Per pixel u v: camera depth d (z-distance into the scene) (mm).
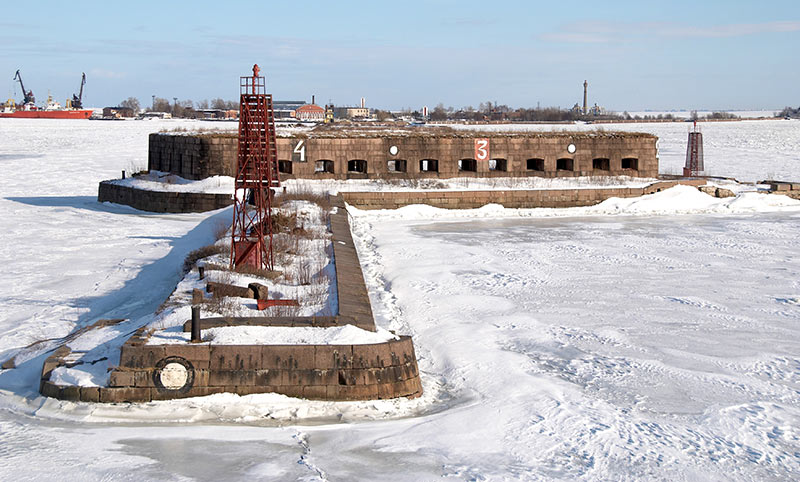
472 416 13414
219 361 13930
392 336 15289
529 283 23922
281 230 27219
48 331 18484
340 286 19391
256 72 21297
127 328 16656
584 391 14836
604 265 26781
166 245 30047
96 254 28438
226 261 22203
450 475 11008
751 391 14891
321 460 11469
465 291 22844
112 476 10648
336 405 13836
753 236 33250
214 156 41312
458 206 40875
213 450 11711
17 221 37094
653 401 14297
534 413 13562
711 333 18766
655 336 18500
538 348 17562
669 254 28938
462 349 17406
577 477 11047
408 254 28578
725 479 11125
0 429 12531
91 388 13734
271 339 14562
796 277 24938
